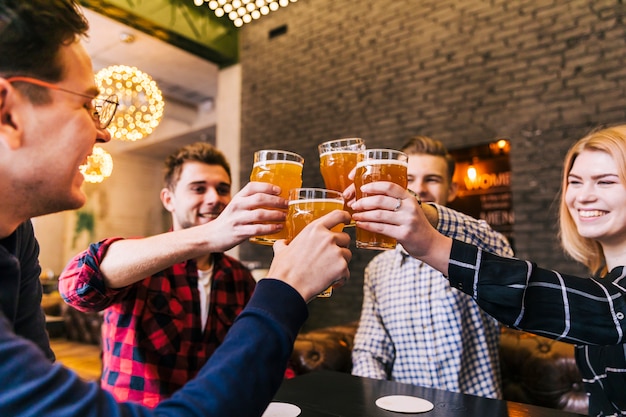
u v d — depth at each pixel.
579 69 3.59
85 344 4.40
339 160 1.00
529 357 1.88
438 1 4.38
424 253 0.83
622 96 3.37
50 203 0.63
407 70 4.55
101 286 1.08
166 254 0.99
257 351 0.53
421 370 1.62
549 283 0.84
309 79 5.28
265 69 5.68
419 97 4.46
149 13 4.85
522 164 3.80
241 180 5.77
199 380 0.52
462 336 1.58
